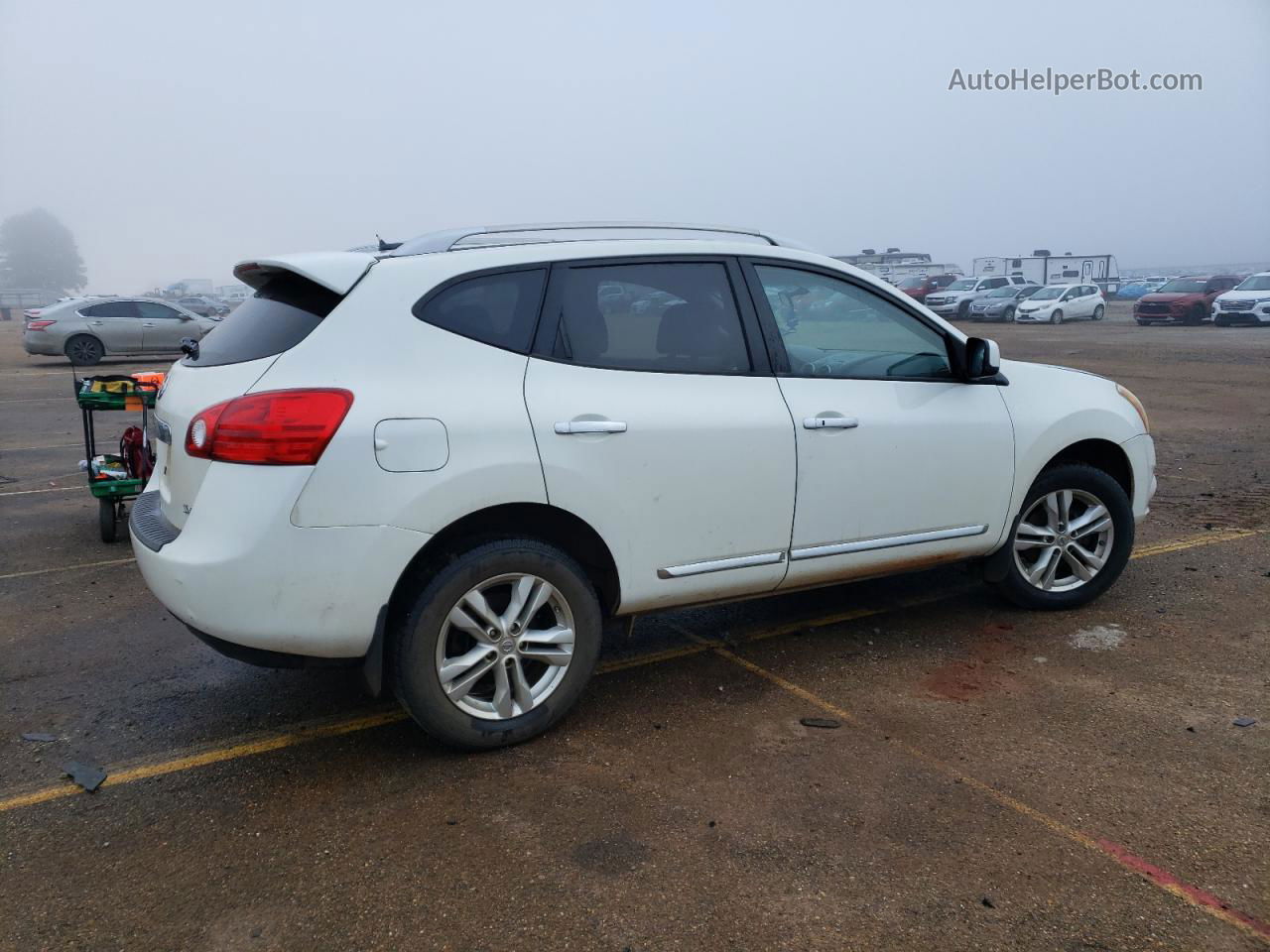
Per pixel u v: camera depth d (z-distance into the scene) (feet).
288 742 12.34
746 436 12.83
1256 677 13.88
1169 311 110.93
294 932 8.70
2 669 14.76
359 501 10.55
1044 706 13.05
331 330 10.91
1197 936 8.52
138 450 21.90
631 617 13.03
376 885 9.36
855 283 14.29
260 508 10.36
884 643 15.48
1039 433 15.57
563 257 12.22
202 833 10.28
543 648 12.04
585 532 12.07
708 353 12.91
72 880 9.50
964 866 9.53
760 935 8.57
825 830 10.17
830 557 13.87
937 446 14.49
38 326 70.90
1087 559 16.55
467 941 8.55
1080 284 125.80
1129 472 16.93
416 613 11.08
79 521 24.35
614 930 8.66
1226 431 38.14
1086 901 8.98
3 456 34.12
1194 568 19.24
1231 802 10.60
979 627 16.11
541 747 12.11
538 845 9.96
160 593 11.09
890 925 8.68
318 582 10.51
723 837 10.06
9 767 11.76
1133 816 10.36
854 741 12.14
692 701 13.41
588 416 11.80
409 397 10.88
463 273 11.65
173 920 8.88
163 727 12.82
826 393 13.66
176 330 75.00
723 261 13.26
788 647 15.40
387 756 11.94
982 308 125.90
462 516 11.06
